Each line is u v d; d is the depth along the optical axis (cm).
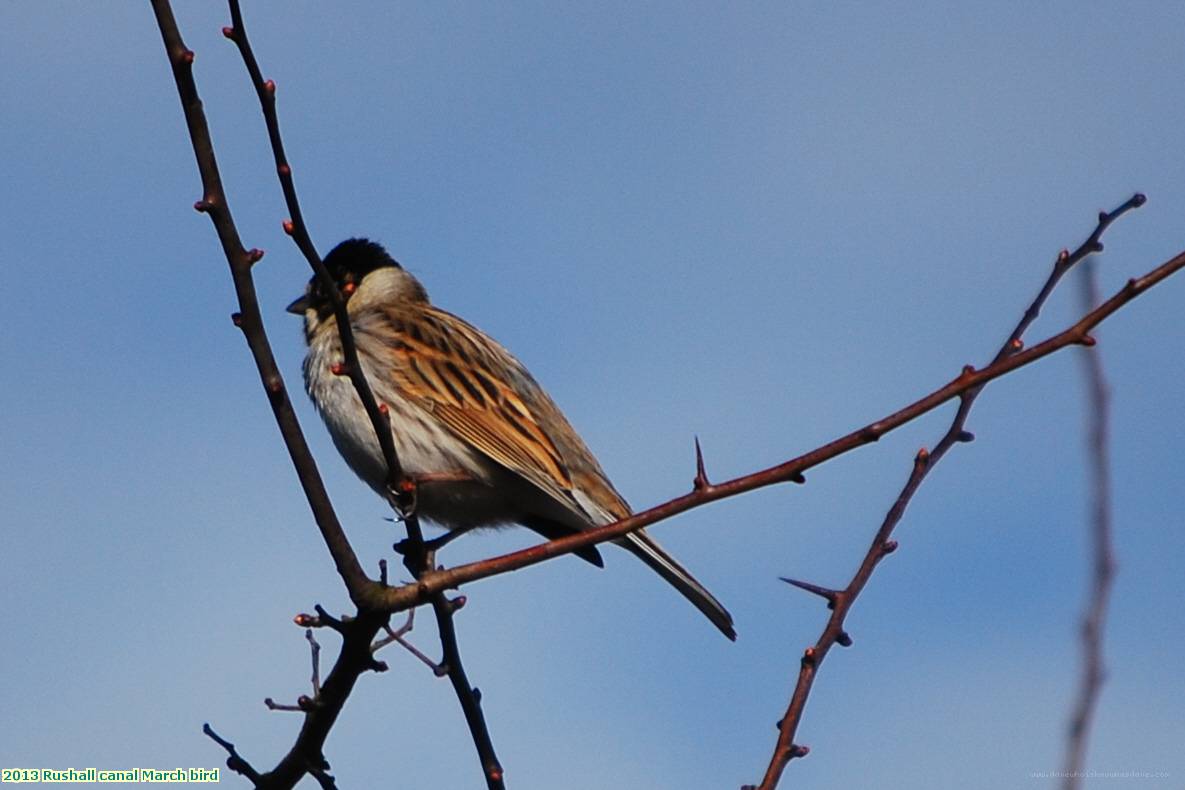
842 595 951
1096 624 730
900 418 837
